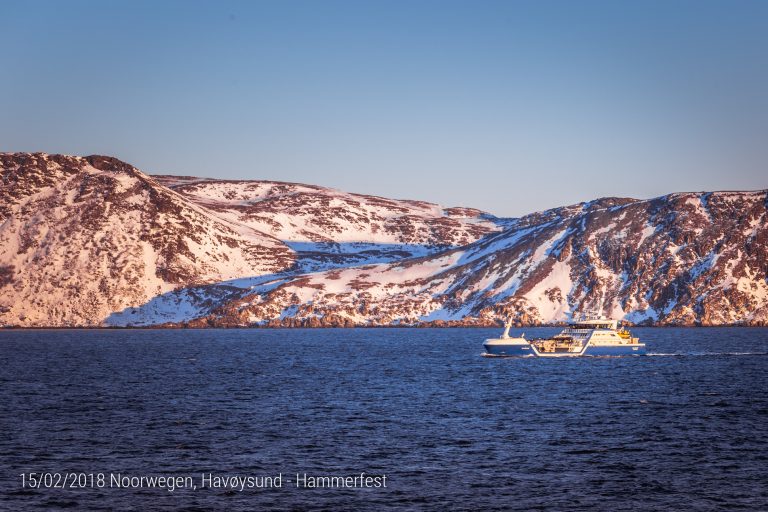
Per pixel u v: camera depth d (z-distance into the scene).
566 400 126.69
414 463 83.00
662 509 68.56
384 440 94.19
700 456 86.12
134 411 115.31
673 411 115.25
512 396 131.62
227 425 103.69
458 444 92.06
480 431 99.81
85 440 93.69
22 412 113.94
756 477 77.94
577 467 81.50
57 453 86.88
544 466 81.88
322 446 90.75
